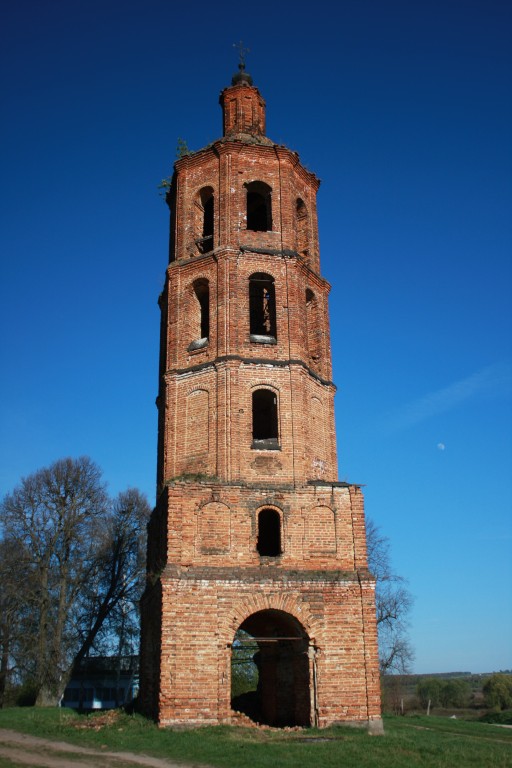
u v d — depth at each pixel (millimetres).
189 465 28359
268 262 31188
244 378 28875
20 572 50062
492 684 95500
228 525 26375
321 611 25766
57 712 35156
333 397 31797
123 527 55906
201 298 33188
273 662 29828
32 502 52438
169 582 24719
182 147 35125
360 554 27000
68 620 50781
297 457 28000
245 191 32656
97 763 18438
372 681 25219
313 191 35562
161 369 33000
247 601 25328
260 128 36594
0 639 48438
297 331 30156
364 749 20141
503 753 20984
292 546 26625
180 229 33312
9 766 18000
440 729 33250
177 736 21906
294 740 21984
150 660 27141
